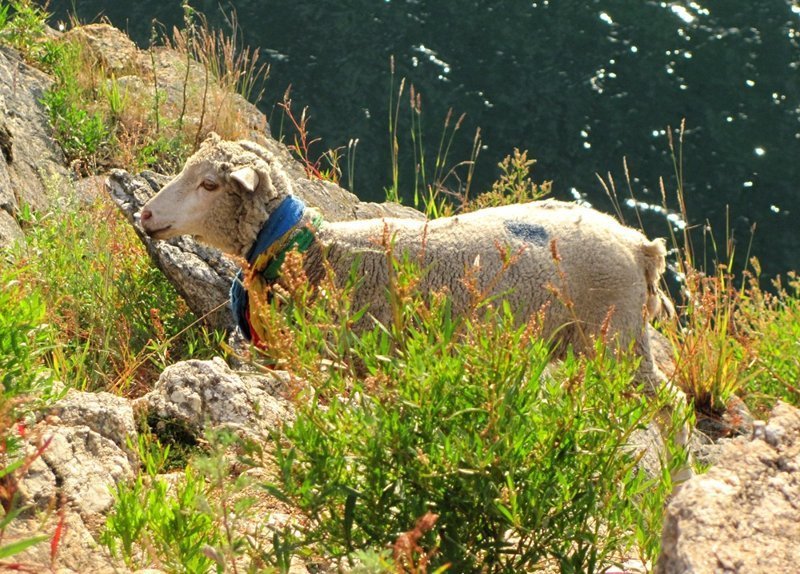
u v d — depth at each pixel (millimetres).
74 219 7203
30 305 4195
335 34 18234
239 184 5570
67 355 6043
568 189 15969
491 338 3557
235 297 5781
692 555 2967
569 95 17391
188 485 3789
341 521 3568
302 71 17516
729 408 7121
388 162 16094
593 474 3664
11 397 3801
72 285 6414
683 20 18656
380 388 3566
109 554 3729
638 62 17969
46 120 9391
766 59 17984
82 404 4453
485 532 3611
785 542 3014
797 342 7434
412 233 5566
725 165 16281
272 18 18484
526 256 5480
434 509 3533
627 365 3865
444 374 3549
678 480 4680
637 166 16297
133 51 11719
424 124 16812
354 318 3879
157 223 5648
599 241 5539
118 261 7074
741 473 3227
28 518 3760
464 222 5637
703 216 15539
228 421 4789
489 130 16797
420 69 17734
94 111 10000
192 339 6562
